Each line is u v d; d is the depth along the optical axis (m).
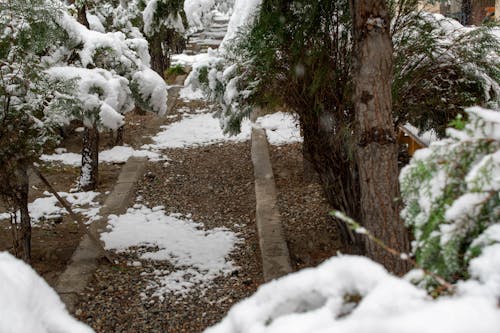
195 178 8.71
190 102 13.93
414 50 4.70
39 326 1.25
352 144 4.23
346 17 4.70
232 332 1.09
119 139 10.61
